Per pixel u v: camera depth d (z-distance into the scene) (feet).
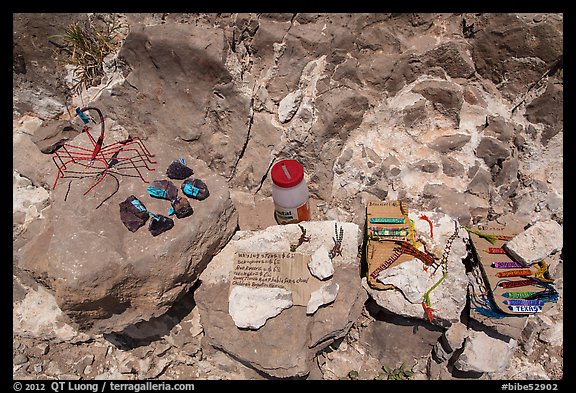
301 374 7.27
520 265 7.80
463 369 8.26
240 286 7.79
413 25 8.64
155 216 7.36
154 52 8.12
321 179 8.97
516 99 8.66
